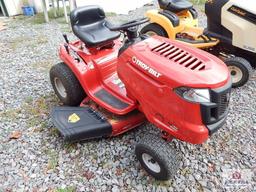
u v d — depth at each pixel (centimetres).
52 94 363
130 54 233
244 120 313
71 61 300
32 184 241
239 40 361
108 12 702
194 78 198
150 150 223
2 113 330
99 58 294
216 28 381
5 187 238
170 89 205
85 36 297
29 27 610
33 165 258
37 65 438
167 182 240
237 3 349
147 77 221
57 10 695
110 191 234
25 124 311
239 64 352
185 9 462
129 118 276
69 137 264
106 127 269
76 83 308
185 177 246
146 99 228
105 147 276
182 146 275
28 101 349
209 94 197
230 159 264
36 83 388
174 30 428
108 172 250
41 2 665
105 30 317
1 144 284
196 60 216
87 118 280
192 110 200
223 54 395
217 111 204
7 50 497
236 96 354
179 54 224
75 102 322
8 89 376
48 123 311
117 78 297
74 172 251
